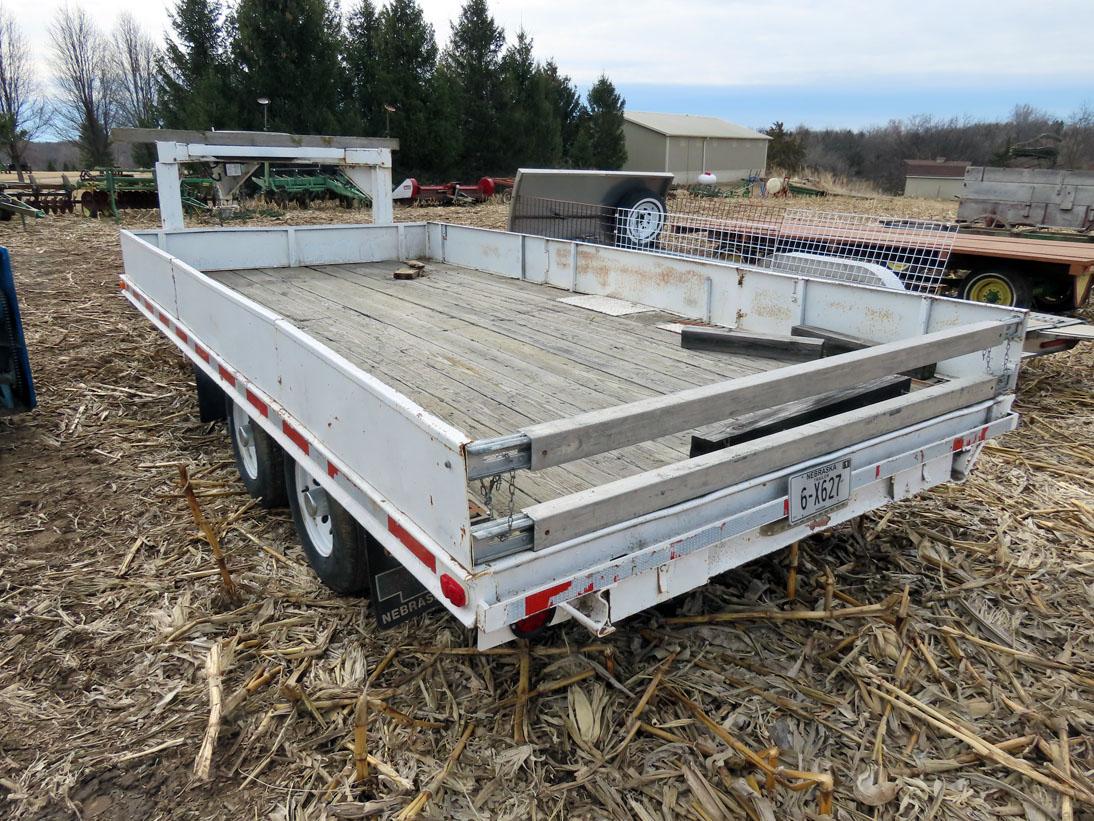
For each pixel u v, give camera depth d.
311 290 5.80
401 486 2.29
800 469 2.62
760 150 51.62
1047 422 5.91
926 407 3.00
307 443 2.95
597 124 37.59
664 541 2.34
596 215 8.70
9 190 21.89
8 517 4.30
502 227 17.27
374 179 7.11
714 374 3.87
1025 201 10.67
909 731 2.78
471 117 32.97
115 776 2.60
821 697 2.87
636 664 3.03
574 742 2.67
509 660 3.05
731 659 3.06
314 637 3.25
